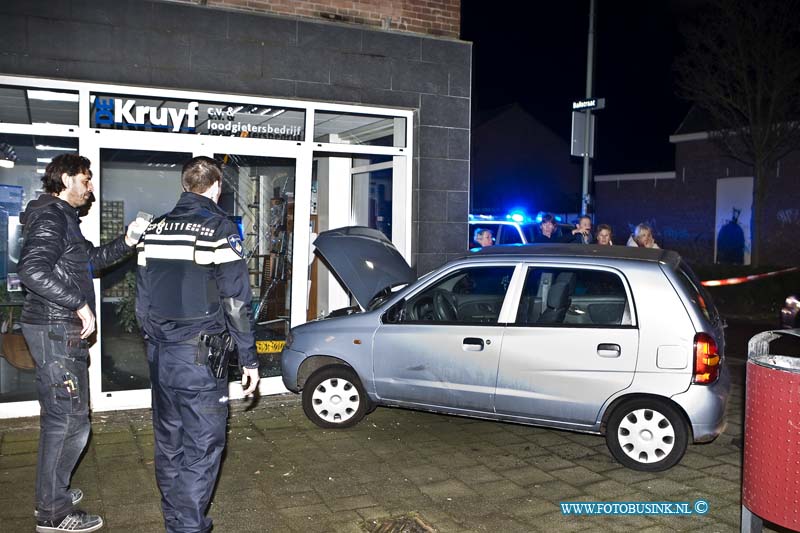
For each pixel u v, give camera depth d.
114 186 6.87
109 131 6.66
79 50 6.47
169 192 7.09
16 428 6.22
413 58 7.93
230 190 7.32
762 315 15.26
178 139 6.95
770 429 3.52
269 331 7.56
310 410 6.41
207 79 6.96
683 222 23.62
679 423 5.30
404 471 5.39
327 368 6.40
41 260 3.90
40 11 6.33
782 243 20.56
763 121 17.44
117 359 6.87
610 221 25.98
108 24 6.57
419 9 8.05
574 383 5.50
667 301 5.36
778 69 16.83
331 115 7.90
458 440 6.14
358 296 6.76
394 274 6.96
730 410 7.19
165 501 3.88
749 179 21.64
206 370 3.74
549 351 5.57
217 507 4.70
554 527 4.47
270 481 5.16
